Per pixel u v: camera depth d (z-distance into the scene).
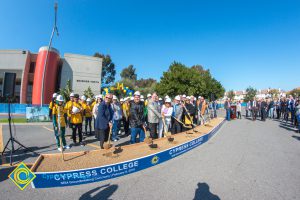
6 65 34.47
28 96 35.84
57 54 34.28
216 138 8.84
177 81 35.59
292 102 15.05
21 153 6.28
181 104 8.55
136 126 6.31
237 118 19.64
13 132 10.54
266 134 9.95
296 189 3.83
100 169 4.19
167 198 3.49
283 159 5.70
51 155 4.96
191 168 4.96
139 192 3.71
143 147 5.87
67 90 26.44
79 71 37.03
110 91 15.39
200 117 12.59
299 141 8.25
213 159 5.69
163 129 8.38
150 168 4.98
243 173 4.62
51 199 3.44
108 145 5.52
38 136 9.40
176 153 5.96
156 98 7.23
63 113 7.05
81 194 3.63
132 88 45.72
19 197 3.51
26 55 34.47
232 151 6.57
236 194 3.63
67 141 8.27
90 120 9.81
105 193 3.67
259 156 5.98
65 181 3.95
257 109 17.48
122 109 9.66
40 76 31.88
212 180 4.24
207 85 44.22
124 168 4.52
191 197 3.53
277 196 3.56
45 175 3.85
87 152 5.26
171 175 4.52
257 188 3.87
